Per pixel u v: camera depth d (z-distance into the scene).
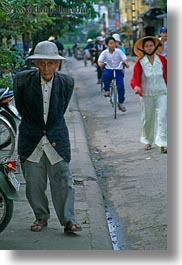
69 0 18.59
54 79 6.14
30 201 6.48
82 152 10.64
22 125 6.29
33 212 7.16
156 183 8.85
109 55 15.23
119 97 15.41
